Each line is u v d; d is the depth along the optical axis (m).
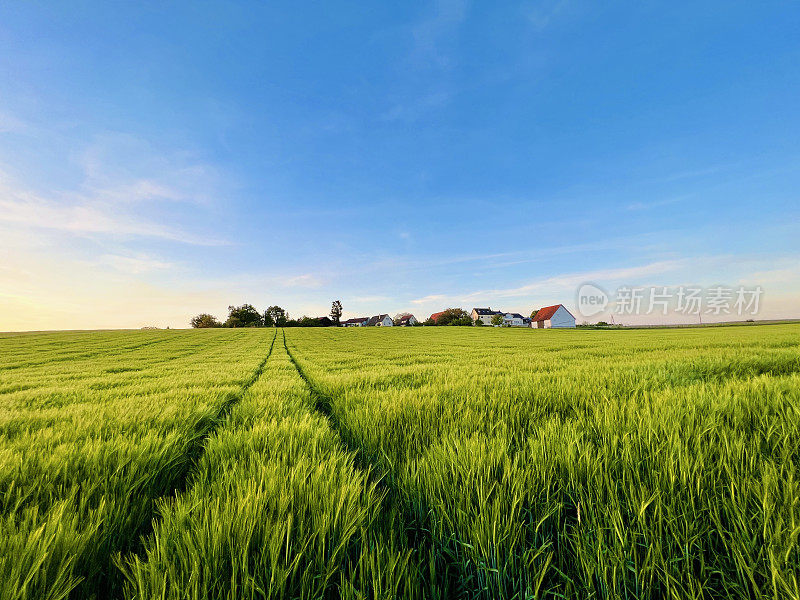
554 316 97.06
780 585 1.08
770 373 5.48
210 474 2.36
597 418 2.67
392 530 1.50
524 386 4.46
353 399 4.64
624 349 16.20
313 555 1.35
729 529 1.35
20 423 3.80
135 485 1.98
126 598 1.21
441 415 3.38
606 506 1.45
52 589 1.16
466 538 1.45
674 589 1.12
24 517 1.68
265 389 6.55
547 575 1.34
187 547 1.31
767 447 1.99
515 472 1.79
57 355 25.33
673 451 1.81
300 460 2.10
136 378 9.99
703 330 51.28
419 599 1.24
